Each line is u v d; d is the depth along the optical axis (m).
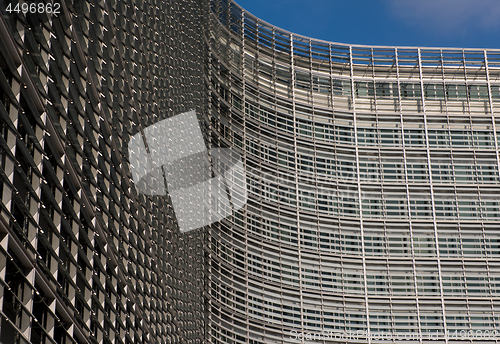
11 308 19.20
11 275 19.72
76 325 24.72
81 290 27.08
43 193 23.05
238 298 63.69
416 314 70.25
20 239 20.47
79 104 27.83
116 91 35.50
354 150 77.44
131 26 39.97
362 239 72.94
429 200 76.44
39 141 22.70
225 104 69.62
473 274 72.88
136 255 37.56
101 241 30.75
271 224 69.94
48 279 22.83
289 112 77.12
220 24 73.19
